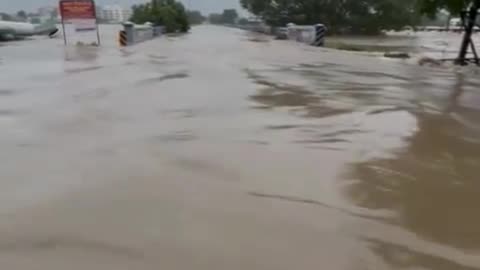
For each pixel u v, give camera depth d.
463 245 3.63
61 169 5.16
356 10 64.31
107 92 10.00
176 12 53.81
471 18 19.30
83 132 6.76
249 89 10.68
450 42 40.94
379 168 5.34
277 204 4.30
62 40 30.97
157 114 7.95
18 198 4.38
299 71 14.50
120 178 4.89
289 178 4.96
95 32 25.48
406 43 41.09
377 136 6.73
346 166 5.38
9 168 5.19
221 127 7.11
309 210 4.19
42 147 6.01
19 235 3.67
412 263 3.35
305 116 7.96
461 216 4.14
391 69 16.00
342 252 3.48
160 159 5.53
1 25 32.53
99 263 3.29
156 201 4.32
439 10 19.42
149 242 3.58
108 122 7.36
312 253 3.45
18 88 10.46
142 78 12.16
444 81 13.11
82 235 3.68
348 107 8.78
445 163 5.57
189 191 4.58
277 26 67.50
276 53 21.84
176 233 3.72
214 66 15.20
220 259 3.35
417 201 4.45
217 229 3.79
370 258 3.40
